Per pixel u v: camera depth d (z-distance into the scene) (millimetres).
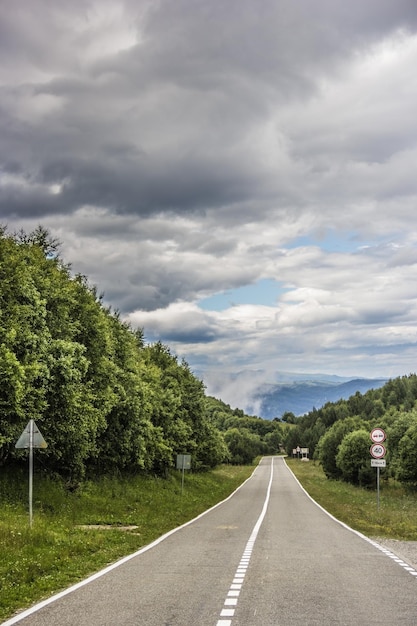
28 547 15594
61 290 31531
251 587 10969
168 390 57656
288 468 138500
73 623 8266
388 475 92062
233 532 22125
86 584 11422
